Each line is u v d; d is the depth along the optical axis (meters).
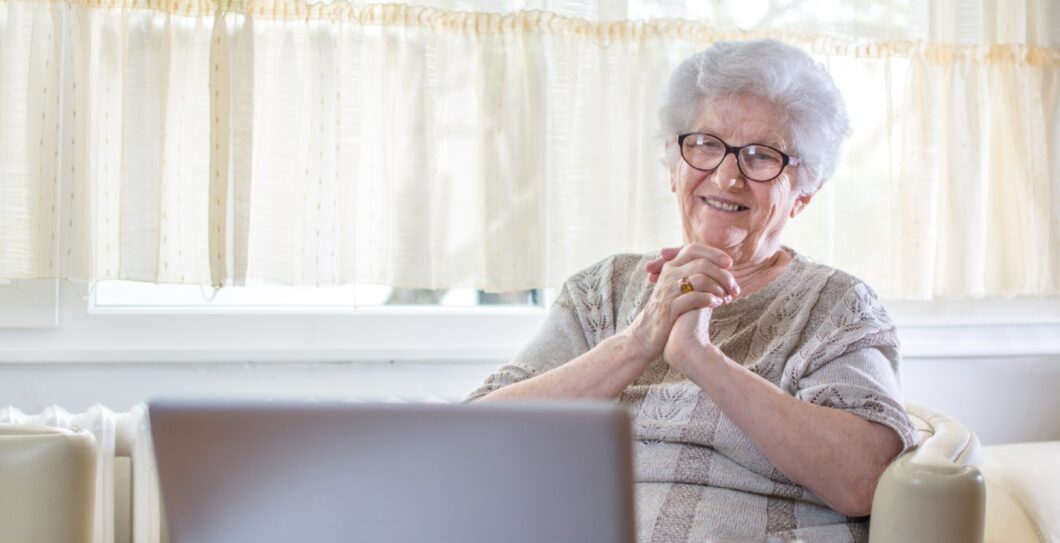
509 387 1.52
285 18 1.98
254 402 0.87
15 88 1.92
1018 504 1.84
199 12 1.96
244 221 1.95
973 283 2.25
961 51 2.24
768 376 1.53
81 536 1.32
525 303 2.24
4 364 2.01
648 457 1.51
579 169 2.10
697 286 1.44
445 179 2.06
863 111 2.21
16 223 1.92
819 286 1.57
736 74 1.57
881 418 1.40
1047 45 2.28
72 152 1.93
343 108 2.01
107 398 2.04
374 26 2.04
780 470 1.42
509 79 2.06
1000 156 2.28
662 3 2.13
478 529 0.87
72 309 2.06
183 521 0.90
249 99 1.95
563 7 2.10
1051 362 2.36
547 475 0.86
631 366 1.49
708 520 1.42
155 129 1.93
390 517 0.87
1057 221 2.28
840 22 2.20
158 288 2.11
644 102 2.09
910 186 2.21
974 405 2.34
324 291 2.17
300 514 0.88
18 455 1.27
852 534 1.39
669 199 2.09
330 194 2.00
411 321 2.16
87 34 1.94
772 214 1.60
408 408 0.86
